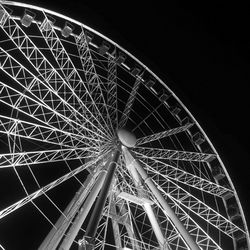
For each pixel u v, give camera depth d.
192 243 21.17
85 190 22.50
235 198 24.78
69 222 20.50
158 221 22.92
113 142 24.33
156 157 24.98
